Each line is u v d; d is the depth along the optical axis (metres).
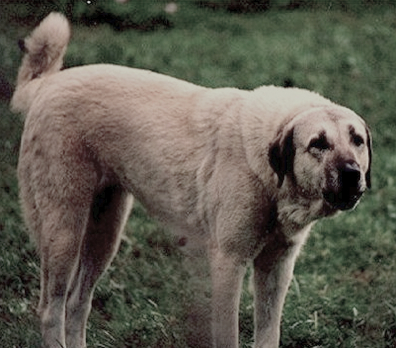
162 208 8.83
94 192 8.93
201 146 8.49
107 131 8.81
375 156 15.26
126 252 11.01
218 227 8.36
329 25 22.83
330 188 7.82
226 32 21.81
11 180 12.66
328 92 18.27
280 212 8.25
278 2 24.38
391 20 23.77
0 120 14.23
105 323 9.60
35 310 9.64
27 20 19.33
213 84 18.00
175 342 9.24
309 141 7.93
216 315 8.41
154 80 8.93
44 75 9.21
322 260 11.55
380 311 9.75
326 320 9.81
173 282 10.38
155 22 21.97
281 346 9.45
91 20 21.39
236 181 8.25
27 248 10.70
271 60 19.84
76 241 8.86
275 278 8.58
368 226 12.52
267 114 8.27
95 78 8.94
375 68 20.03
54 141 8.81
